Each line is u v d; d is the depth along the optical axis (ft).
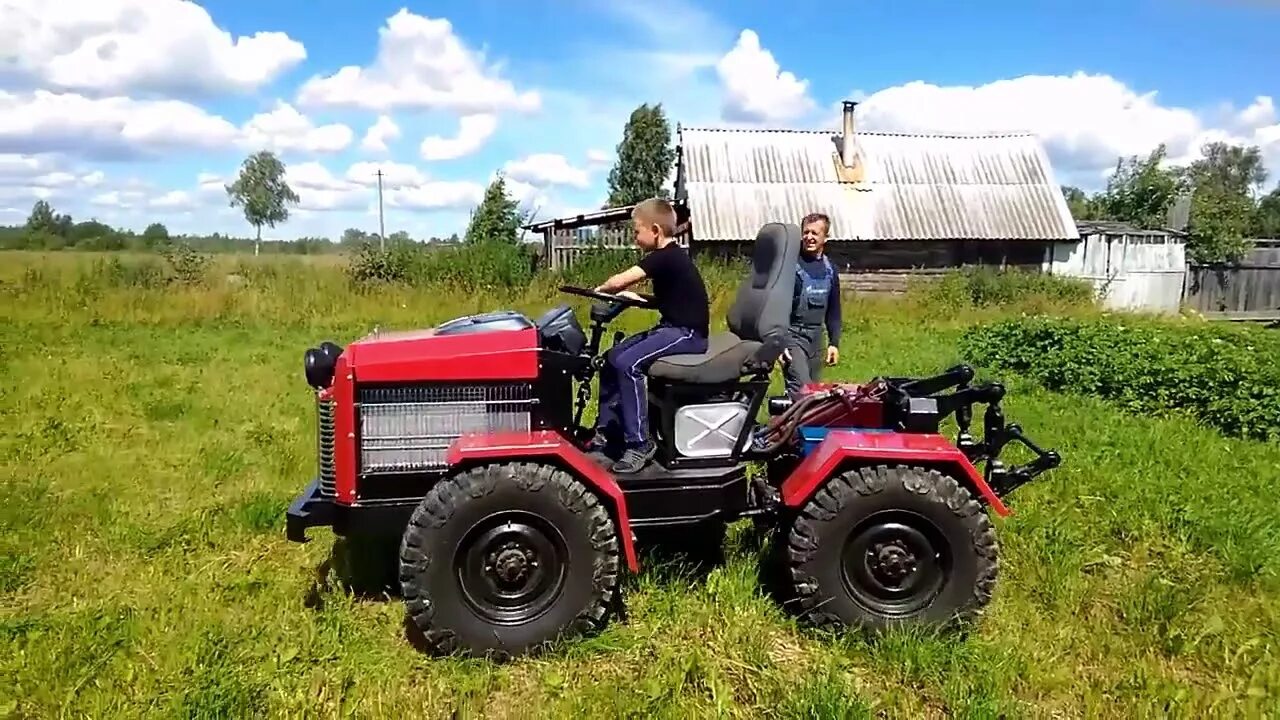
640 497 13.33
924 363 35.35
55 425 23.98
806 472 12.95
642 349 13.47
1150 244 77.92
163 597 13.85
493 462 12.28
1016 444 22.53
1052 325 39.50
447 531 11.89
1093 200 114.21
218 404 27.04
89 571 14.87
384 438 12.87
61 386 29.37
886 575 12.87
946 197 75.51
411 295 53.98
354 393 12.72
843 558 12.84
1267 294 82.02
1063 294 66.95
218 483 19.52
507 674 11.80
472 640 12.07
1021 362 34.40
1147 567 15.39
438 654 12.30
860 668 12.18
